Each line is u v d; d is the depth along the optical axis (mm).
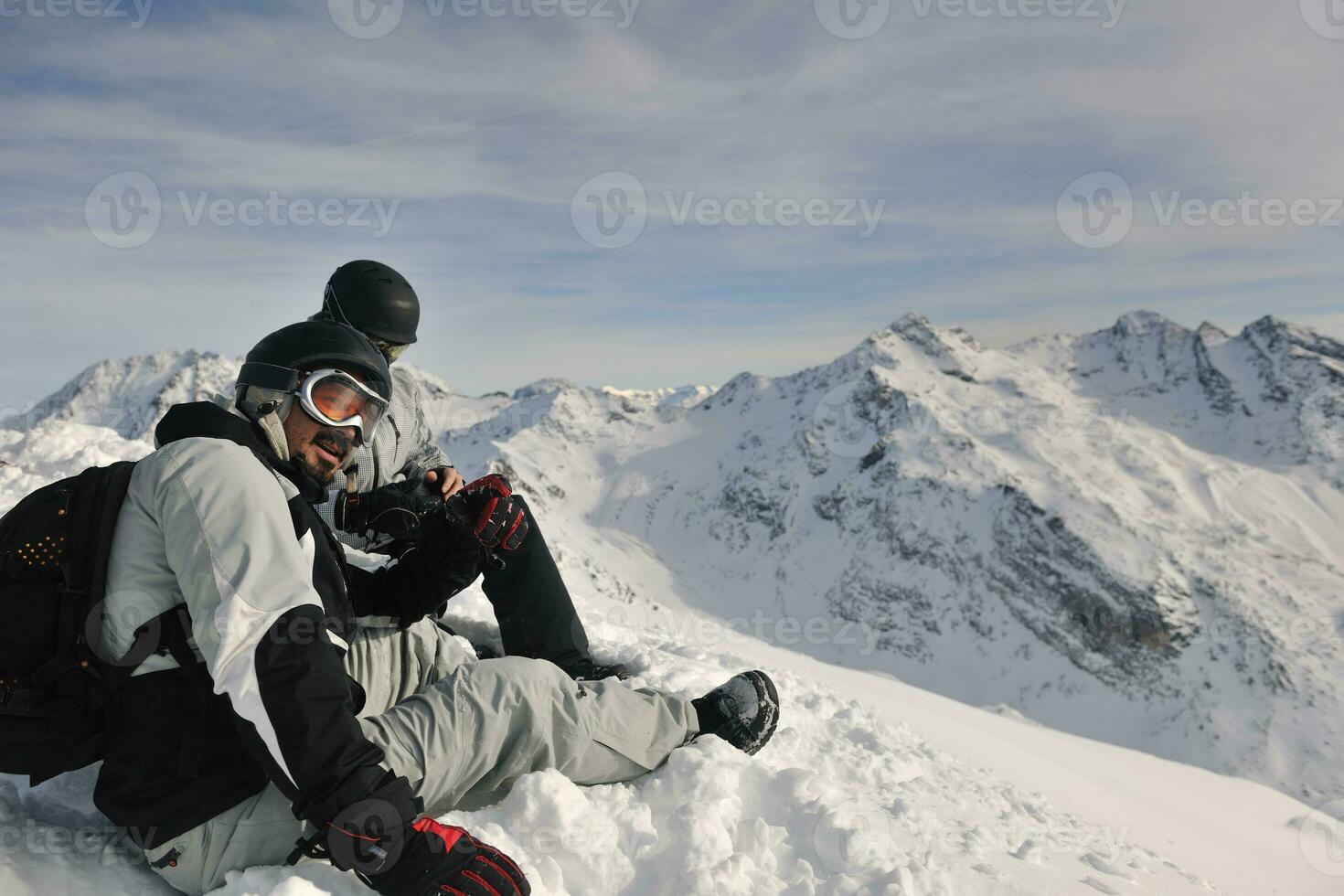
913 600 183750
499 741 2023
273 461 1938
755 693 2637
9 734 1646
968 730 8070
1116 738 142250
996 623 172500
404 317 3299
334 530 3039
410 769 1875
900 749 4055
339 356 1968
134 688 1678
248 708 1560
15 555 1642
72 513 1672
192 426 1844
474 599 4363
